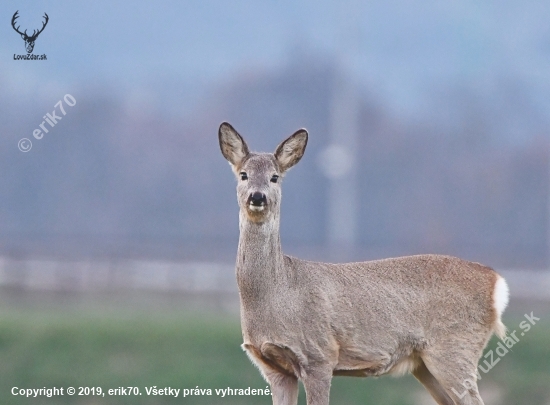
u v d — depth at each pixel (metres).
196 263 54.47
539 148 89.94
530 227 85.12
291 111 99.44
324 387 17.38
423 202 86.31
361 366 17.83
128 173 84.88
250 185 17.20
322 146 94.88
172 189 84.88
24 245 63.97
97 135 86.31
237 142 17.95
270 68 107.44
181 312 42.88
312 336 17.38
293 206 85.56
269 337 17.25
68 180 83.38
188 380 28.66
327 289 17.61
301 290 17.44
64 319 37.41
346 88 73.81
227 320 38.91
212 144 88.69
